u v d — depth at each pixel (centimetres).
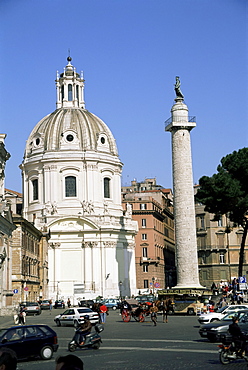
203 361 2219
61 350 2809
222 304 5709
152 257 12381
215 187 6238
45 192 10581
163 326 4253
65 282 10206
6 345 2419
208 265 10944
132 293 10544
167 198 14725
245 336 2173
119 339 3259
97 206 10550
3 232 6206
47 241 9862
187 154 6303
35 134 11044
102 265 10262
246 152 6506
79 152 10694
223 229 10988
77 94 11712
